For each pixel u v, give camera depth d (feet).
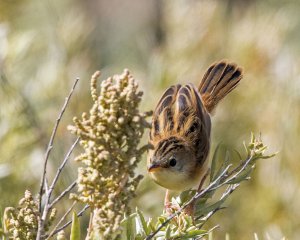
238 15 42.78
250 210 36.91
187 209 21.11
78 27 39.83
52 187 16.98
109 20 51.16
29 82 36.22
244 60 40.24
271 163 37.27
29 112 32.89
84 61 39.40
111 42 48.62
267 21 41.63
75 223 16.28
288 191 36.88
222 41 40.86
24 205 18.13
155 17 50.11
